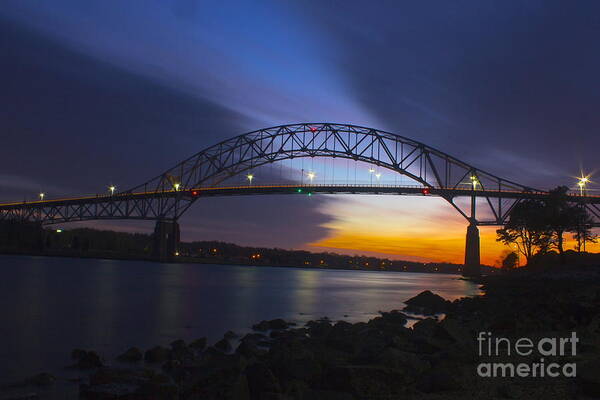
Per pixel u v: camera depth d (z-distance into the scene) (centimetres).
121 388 1327
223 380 1164
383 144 15562
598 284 4559
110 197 19838
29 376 1603
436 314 3572
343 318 3412
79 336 2450
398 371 1102
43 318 3102
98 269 13300
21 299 4291
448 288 8500
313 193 15862
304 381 1188
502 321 1916
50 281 7088
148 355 1823
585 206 13125
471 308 3375
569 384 1038
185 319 3219
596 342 1537
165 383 1238
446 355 1301
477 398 983
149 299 4800
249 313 3694
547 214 8081
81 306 3919
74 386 1472
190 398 1119
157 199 19062
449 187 15362
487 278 11506
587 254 8181
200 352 1912
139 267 16475
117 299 4688
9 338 2345
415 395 1031
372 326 2230
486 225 14775
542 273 7275
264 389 1130
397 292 7131
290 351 1348
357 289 7838
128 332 2608
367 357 1291
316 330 2267
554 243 8338
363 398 1042
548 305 2333
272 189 16600
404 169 15250
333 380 1102
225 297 5356
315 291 7031
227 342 2045
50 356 1933
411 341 1675
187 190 18150
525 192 14712
